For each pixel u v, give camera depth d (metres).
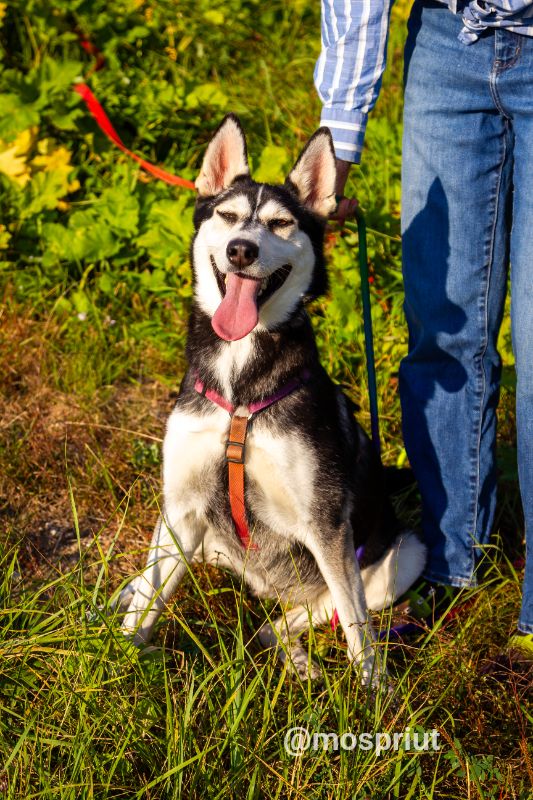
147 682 2.30
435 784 2.20
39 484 3.58
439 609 3.05
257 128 5.81
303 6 7.73
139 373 4.30
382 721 2.34
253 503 2.70
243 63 6.96
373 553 3.11
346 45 2.78
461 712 2.52
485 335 2.93
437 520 3.09
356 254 4.35
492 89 2.59
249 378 2.60
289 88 6.46
